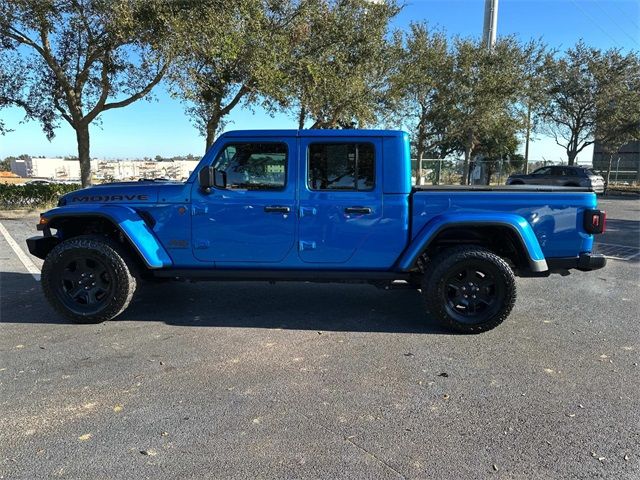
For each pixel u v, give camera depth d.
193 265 5.34
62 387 3.79
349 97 16.83
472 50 24.56
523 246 4.89
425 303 5.06
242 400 3.60
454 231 5.25
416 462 2.87
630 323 5.44
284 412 3.43
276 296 6.45
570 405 3.57
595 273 8.00
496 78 24.11
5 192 16.19
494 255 4.97
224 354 4.47
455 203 5.04
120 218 5.11
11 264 8.38
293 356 4.44
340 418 3.36
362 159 5.10
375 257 5.16
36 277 7.41
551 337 4.98
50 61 15.07
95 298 5.31
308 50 15.80
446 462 2.88
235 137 5.16
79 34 14.63
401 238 5.09
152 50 12.78
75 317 5.25
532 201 5.00
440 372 4.11
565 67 29.22
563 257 5.09
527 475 2.76
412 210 5.07
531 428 3.25
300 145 5.11
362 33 16.23
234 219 5.18
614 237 11.97
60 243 5.36
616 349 4.66
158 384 3.85
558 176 24.69
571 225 5.04
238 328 5.19
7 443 3.04
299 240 5.16
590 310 5.93
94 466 2.81
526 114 27.42
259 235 5.18
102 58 14.88
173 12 12.27
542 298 6.48
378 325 5.32
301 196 5.12
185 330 5.11
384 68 18.70
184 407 3.49
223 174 5.21
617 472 2.79
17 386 3.80
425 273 5.08
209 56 12.85
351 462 2.87
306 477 2.72
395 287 5.47
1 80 15.81
